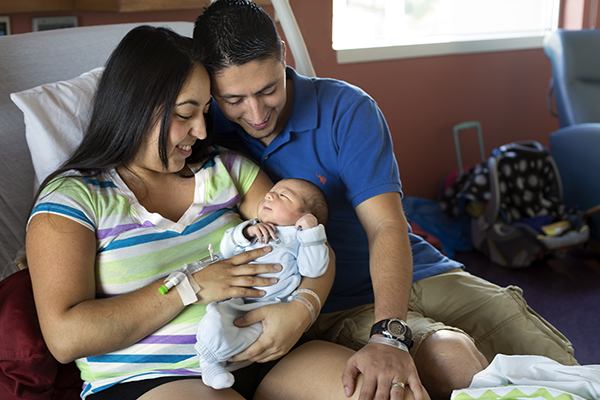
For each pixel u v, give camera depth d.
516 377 1.04
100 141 1.12
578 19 3.75
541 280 2.88
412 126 3.40
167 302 1.05
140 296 1.05
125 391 1.06
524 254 2.93
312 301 1.15
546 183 3.13
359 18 3.18
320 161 1.44
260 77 1.19
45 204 1.06
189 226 1.21
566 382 0.99
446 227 3.28
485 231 3.07
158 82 1.07
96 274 1.10
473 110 3.59
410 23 3.37
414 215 3.31
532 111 3.82
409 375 1.03
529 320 1.41
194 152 1.29
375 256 1.23
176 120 1.12
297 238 1.19
